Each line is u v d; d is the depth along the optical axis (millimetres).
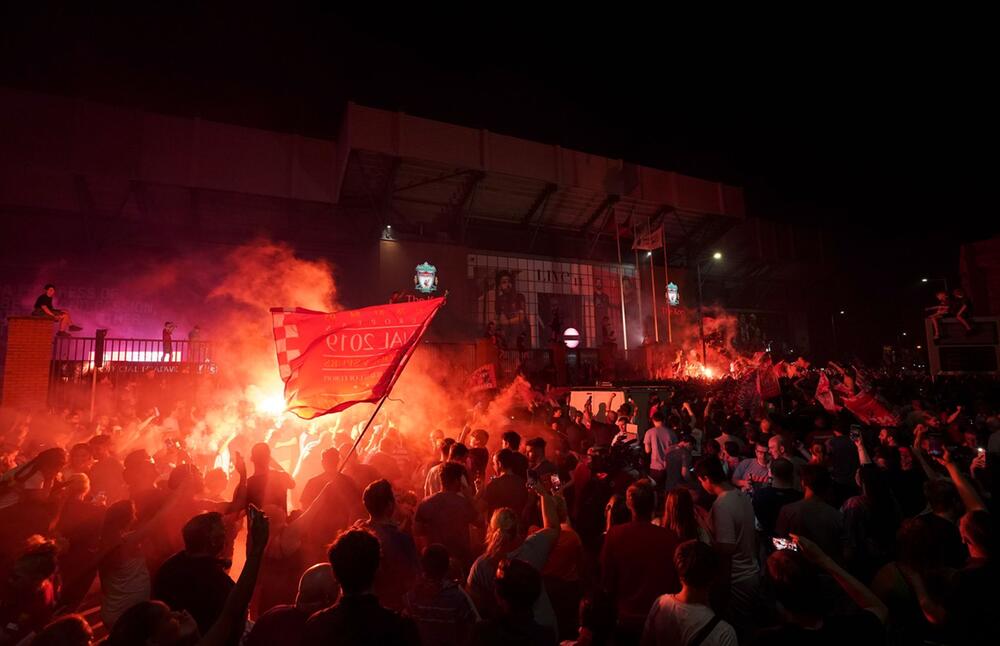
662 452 8836
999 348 19359
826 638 2434
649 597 3586
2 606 2957
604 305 34656
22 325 12977
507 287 31625
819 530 4461
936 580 3094
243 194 25391
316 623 2508
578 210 33094
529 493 5160
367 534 2709
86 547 4219
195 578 3193
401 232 30453
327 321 5715
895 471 6133
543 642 2777
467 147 27109
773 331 43812
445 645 3266
